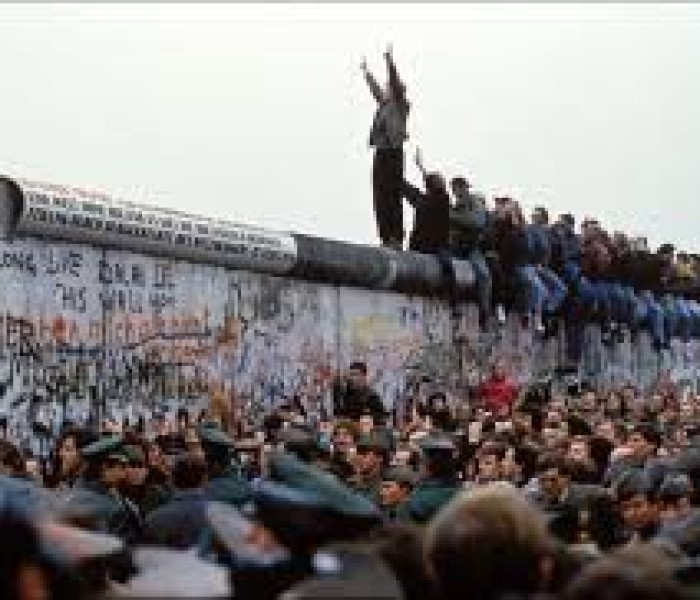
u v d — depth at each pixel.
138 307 24.70
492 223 35.59
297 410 24.47
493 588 4.86
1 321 21.94
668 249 45.22
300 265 28.45
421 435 18.00
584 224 40.47
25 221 22.03
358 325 30.80
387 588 4.96
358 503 5.47
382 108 35.03
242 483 10.55
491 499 5.00
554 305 37.59
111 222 23.66
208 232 25.88
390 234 34.34
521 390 34.59
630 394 33.47
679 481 13.02
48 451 22.56
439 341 33.72
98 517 9.76
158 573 5.41
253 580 5.39
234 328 27.02
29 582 3.98
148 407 24.75
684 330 46.06
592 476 15.40
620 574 4.38
